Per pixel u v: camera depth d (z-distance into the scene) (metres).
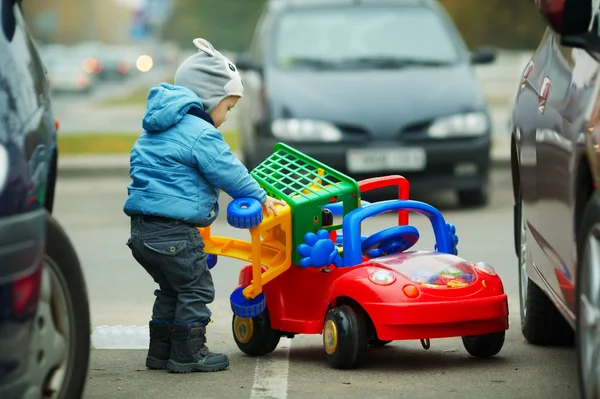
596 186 5.40
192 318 7.45
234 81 7.73
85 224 17.02
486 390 6.77
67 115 46.03
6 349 4.95
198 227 7.59
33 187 5.27
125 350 8.37
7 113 5.29
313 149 16.44
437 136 16.64
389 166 16.52
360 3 18.86
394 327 7.10
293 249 7.67
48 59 76.50
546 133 6.92
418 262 7.40
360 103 16.70
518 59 52.19
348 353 7.36
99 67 91.81
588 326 5.39
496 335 7.64
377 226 15.38
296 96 16.77
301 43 18.08
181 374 7.42
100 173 24.83
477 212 17.33
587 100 5.95
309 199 7.68
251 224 7.29
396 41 18.14
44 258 5.41
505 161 24.45
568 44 6.20
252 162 17.34
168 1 56.50
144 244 7.35
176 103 7.38
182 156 7.34
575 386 6.88
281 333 8.16
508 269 12.18
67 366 5.67
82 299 5.77
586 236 5.46
